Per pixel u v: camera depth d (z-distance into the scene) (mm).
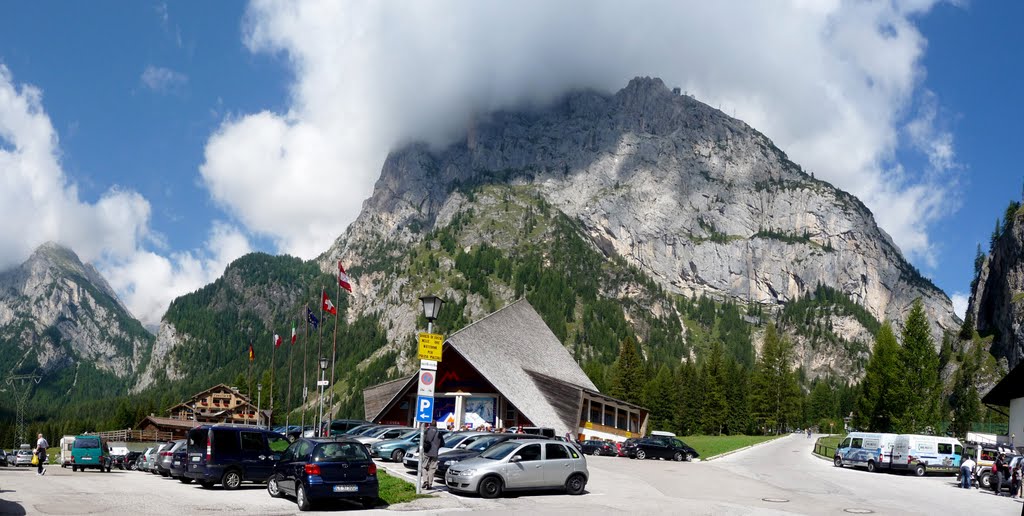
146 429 127312
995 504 34188
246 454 32406
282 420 170375
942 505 32562
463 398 75500
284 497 28375
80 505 24625
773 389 181375
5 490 29891
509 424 74438
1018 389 65000
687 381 166500
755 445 99938
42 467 46250
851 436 57531
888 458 53344
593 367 174750
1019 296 189625
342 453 25453
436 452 30094
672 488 35156
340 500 26578
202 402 143875
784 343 198500
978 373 189000
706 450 80875
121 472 51594
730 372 174875
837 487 39344
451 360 77188
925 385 101312
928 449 52375
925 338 102062
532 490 30594
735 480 41031
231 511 24031
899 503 32469
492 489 28859
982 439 75438
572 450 31422
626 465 50594
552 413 76000
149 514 22734
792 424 194750
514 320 93062
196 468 32344
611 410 88062
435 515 24391
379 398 79750
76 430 196250
